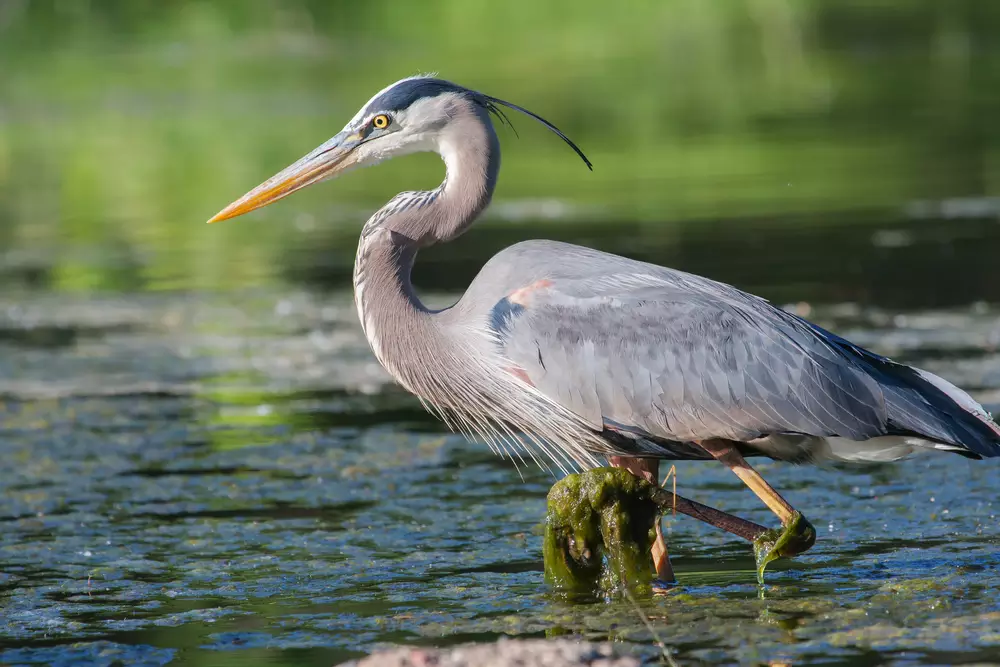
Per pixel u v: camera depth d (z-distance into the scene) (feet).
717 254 68.49
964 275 62.03
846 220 77.15
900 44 170.09
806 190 87.86
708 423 29.66
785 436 30.17
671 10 190.70
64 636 26.86
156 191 97.14
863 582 28.68
